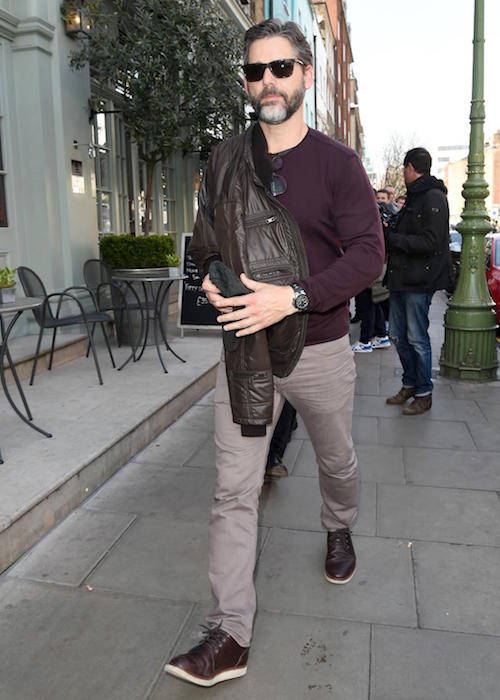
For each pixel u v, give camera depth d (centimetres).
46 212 616
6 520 275
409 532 309
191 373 550
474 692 203
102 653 223
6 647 226
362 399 553
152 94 655
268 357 206
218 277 196
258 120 215
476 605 249
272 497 349
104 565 278
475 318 600
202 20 687
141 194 914
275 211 204
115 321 675
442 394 564
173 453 413
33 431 394
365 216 208
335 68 4347
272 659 219
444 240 470
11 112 601
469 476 378
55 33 616
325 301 199
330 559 267
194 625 238
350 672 212
